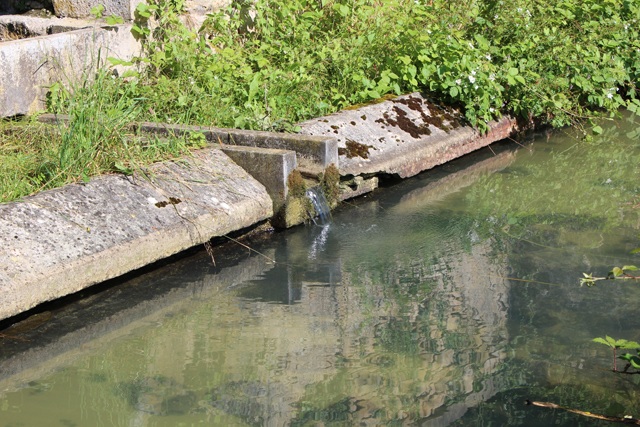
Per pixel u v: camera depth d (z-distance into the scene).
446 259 5.73
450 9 8.67
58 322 4.75
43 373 4.23
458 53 8.04
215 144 6.31
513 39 8.90
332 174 6.44
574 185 7.32
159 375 4.23
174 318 4.86
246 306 5.02
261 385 4.14
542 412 3.93
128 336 4.63
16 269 4.54
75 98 6.49
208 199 5.70
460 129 7.98
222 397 4.03
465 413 3.91
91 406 3.93
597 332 4.73
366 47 8.16
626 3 10.20
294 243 5.97
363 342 4.60
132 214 5.27
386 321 4.84
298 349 4.51
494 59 8.70
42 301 4.61
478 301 5.10
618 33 9.57
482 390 4.13
